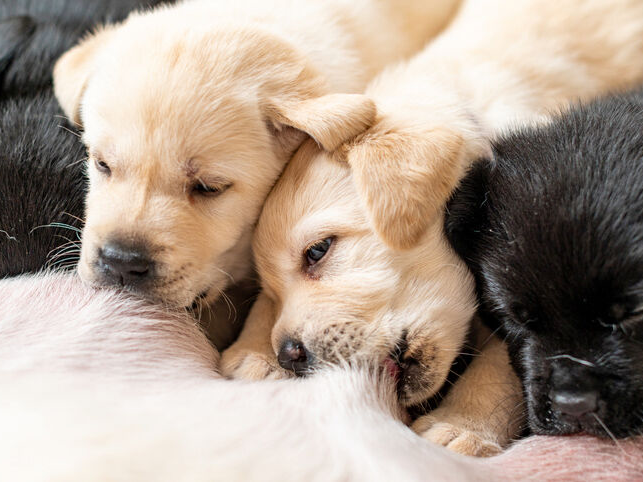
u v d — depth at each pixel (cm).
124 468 33
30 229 42
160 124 40
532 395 37
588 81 49
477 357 40
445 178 38
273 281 41
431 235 40
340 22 48
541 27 50
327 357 39
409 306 39
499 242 38
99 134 41
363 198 38
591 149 38
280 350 39
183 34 42
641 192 36
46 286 40
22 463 33
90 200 41
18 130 44
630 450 35
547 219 36
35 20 51
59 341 38
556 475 35
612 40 50
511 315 38
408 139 39
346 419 36
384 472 34
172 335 40
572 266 35
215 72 41
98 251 39
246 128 41
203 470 33
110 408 35
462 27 51
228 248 42
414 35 53
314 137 40
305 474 34
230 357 40
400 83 45
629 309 35
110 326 39
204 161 40
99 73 42
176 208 40
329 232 40
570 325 36
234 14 45
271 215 41
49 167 43
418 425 38
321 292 39
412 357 39
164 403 36
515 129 42
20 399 35
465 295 40
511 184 39
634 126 39
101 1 53
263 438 35
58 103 46
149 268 39
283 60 42
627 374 35
